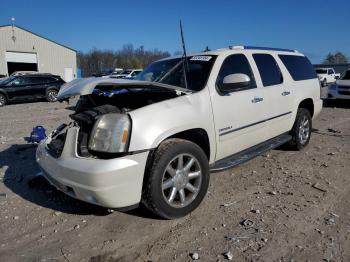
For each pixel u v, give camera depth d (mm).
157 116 3527
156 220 3748
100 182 3207
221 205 4074
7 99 16922
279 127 5582
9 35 39094
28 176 5152
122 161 3268
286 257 3041
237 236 3389
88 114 3604
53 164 3629
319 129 8711
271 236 3377
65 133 3916
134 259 3074
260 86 5066
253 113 4805
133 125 3348
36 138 7164
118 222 3723
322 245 3213
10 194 4496
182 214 3752
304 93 6152
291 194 4383
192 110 3879
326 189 4539
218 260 3021
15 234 3518
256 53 5293
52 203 4215
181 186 3719
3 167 5582
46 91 18047
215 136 4195
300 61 6449
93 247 3270
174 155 3586
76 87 3680
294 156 6035
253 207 4012
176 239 3367
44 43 41438
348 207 4008
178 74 4578
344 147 6699
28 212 3986
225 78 4227
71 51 43406
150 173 3463
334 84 14320
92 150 3408
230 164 4402
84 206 4113
